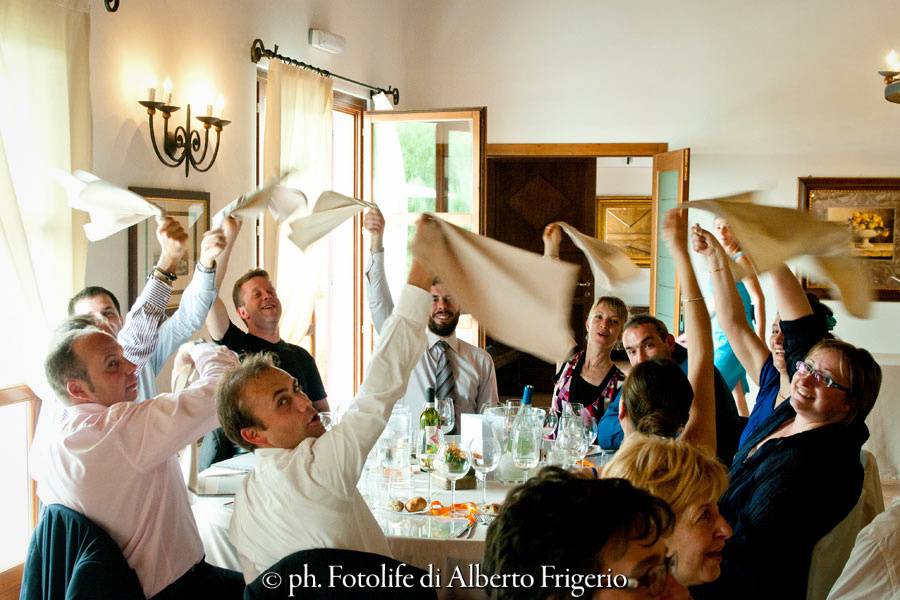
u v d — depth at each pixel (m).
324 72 5.94
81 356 2.29
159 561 2.32
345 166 6.95
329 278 6.93
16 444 3.51
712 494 1.58
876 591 1.78
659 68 7.21
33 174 3.50
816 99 7.05
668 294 7.16
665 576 1.05
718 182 7.20
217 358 2.54
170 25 4.49
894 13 6.92
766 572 2.03
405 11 7.49
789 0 7.03
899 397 5.41
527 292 1.63
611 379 3.77
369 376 1.94
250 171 5.40
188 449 2.86
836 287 1.94
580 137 7.32
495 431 3.07
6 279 3.32
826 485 2.08
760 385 2.93
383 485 2.81
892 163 7.00
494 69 7.40
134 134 4.21
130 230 4.18
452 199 6.45
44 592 2.24
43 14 3.52
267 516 1.97
